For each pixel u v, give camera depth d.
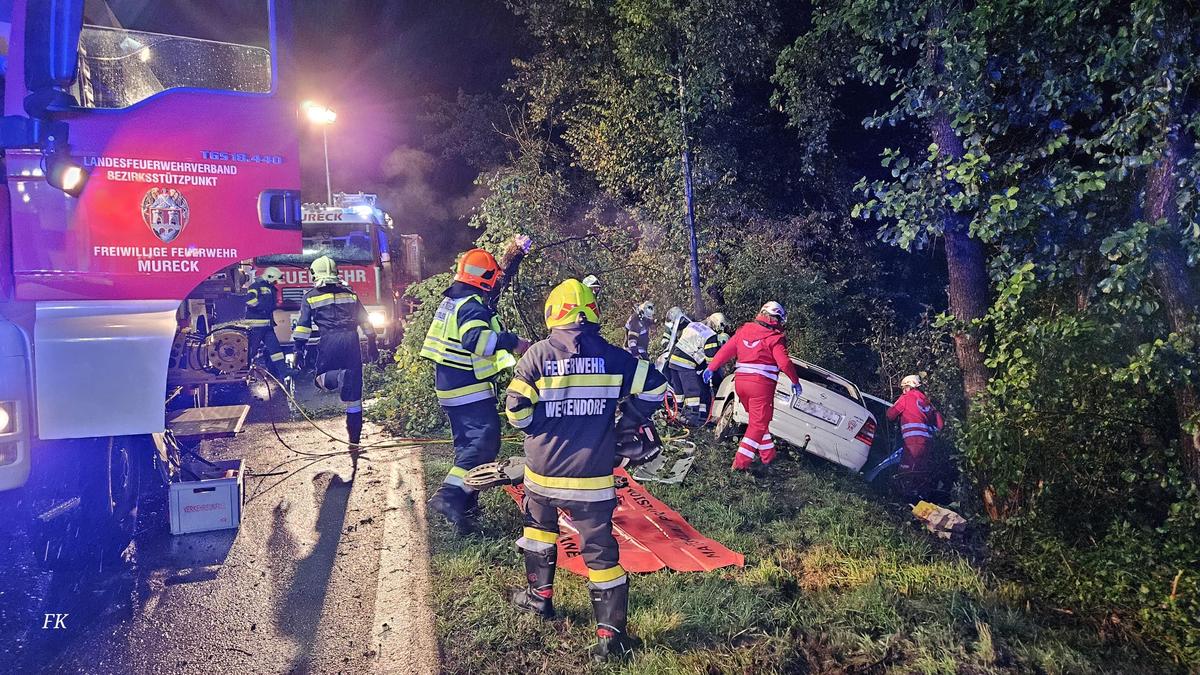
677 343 8.30
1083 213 4.91
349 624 4.14
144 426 4.40
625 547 5.08
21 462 4.01
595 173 13.27
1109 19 4.75
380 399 8.68
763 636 4.05
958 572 5.07
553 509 4.00
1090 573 4.45
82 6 3.96
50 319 4.30
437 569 4.72
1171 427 4.83
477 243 9.49
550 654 3.86
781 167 12.64
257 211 4.71
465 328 4.96
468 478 4.72
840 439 7.51
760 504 6.19
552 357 3.71
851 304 11.58
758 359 7.02
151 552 4.92
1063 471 4.79
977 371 5.81
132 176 4.40
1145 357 4.13
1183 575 4.11
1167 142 4.10
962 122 5.02
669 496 6.21
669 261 10.93
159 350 4.44
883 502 6.86
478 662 3.78
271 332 8.22
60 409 4.24
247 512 5.62
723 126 11.57
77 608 4.20
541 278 9.34
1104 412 4.65
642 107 10.73
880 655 3.92
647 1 9.43
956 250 5.87
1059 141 4.67
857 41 8.89
